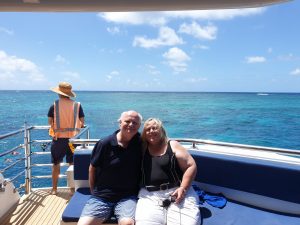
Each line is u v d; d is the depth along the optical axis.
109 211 3.00
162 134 3.14
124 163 3.05
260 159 3.41
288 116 42.91
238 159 3.43
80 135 4.22
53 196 4.73
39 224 3.76
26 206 4.31
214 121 37.47
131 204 2.99
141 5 2.59
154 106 65.69
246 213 3.14
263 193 3.27
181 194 2.93
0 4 2.57
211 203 3.30
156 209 2.90
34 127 5.05
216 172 3.57
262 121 37.06
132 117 3.02
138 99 102.38
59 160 4.94
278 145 23.20
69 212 3.09
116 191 3.06
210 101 86.19
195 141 3.87
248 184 3.36
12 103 73.50
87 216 2.91
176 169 3.10
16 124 31.41
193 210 2.89
